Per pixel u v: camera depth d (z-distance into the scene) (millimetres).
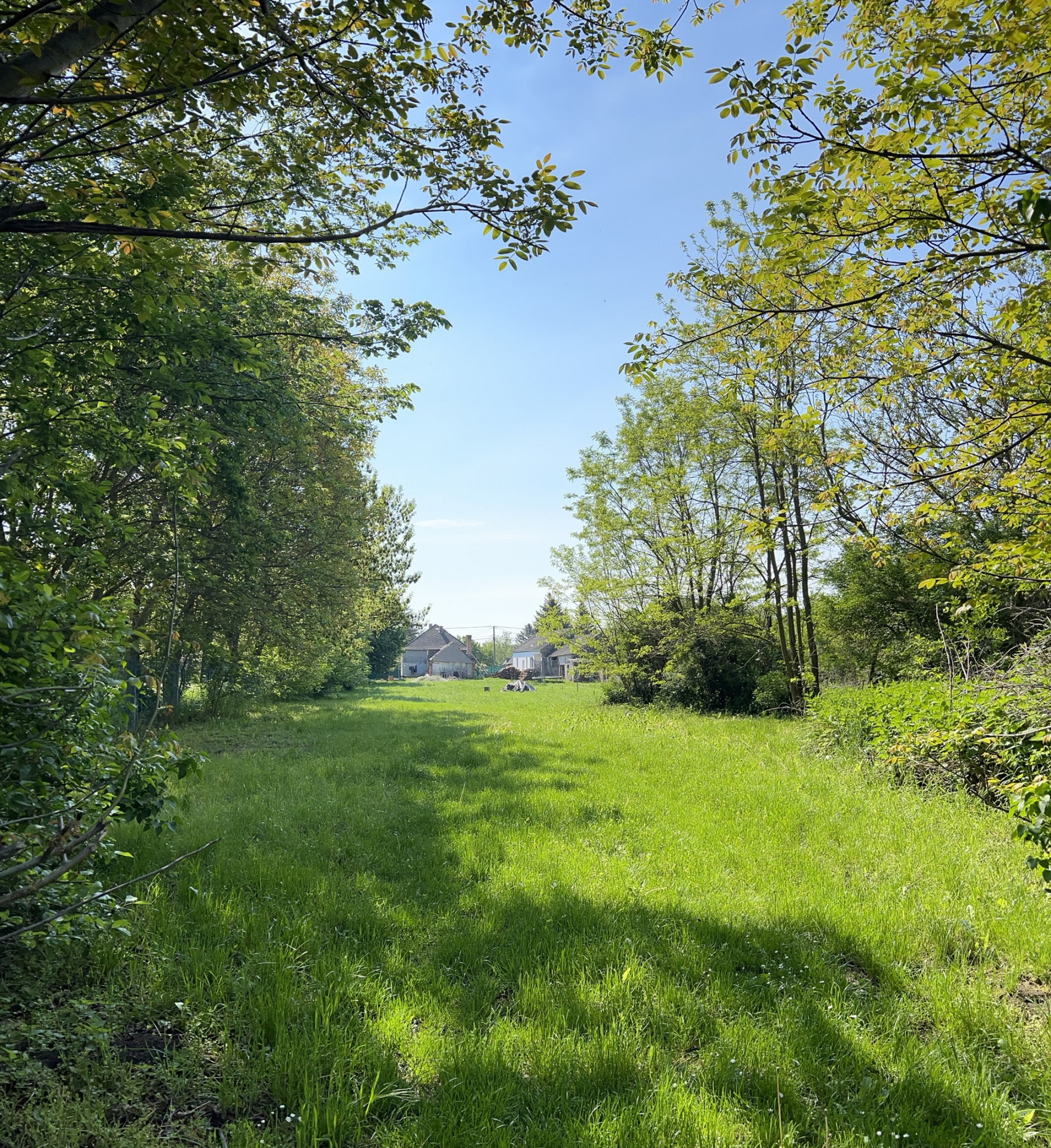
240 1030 3818
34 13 2895
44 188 3938
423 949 4969
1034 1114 3258
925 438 6199
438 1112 3230
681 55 4285
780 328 5367
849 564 16578
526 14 4246
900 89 3537
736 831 7914
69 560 8109
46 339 6938
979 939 5086
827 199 3676
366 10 3551
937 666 13703
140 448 7570
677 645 23438
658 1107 3203
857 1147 3023
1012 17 3414
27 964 4105
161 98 3609
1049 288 4051
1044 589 6238
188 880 5938
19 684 3602
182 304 4215
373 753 13719
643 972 4473
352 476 20984
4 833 3402
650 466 24391
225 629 17547
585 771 11812
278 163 4469
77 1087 3184
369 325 12164
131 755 2717
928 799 9094
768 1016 4047
